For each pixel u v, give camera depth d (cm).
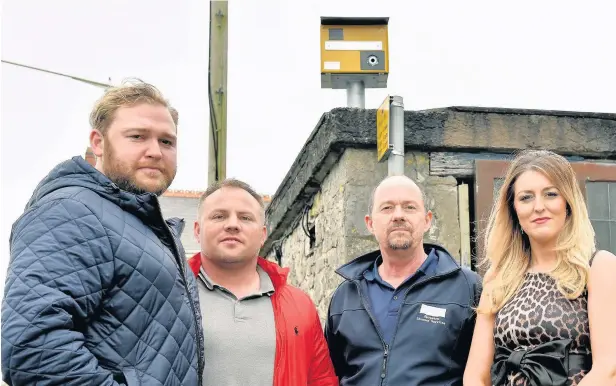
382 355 308
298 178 634
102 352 210
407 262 328
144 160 239
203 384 289
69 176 225
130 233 222
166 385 214
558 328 254
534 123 516
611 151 519
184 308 231
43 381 192
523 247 287
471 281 319
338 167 531
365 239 497
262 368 297
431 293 316
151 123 242
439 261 327
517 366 256
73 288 202
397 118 463
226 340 298
